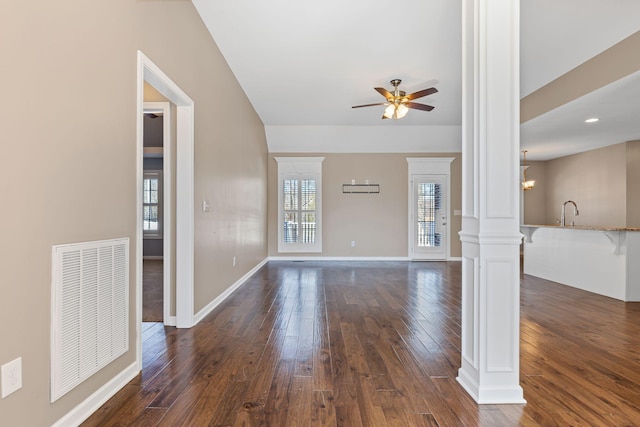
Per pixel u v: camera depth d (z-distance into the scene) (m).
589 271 4.86
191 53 3.20
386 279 5.81
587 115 5.16
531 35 3.65
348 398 1.99
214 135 3.90
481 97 2.00
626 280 4.30
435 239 8.12
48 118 1.58
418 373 2.32
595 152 7.77
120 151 2.11
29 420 1.49
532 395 2.04
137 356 2.31
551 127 5.88
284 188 8.09
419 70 4.62
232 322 3.42
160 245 8.52
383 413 1.85
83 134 1.80
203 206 3.58
